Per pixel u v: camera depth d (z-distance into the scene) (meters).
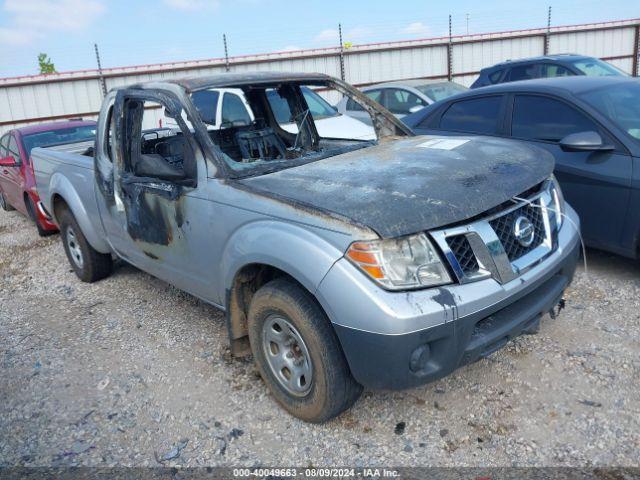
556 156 4.64
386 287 2.49
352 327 2.54
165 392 3.48
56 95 18.09
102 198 4.47
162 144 4.70
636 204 4.09
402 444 2.84
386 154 3.60
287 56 19.08
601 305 4.07
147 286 5.33
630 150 4.18
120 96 4.01
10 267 6.51
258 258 2.92
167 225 3.69
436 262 2.57
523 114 5.13
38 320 4.79
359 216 2.57
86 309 4.92
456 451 2.76
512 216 2.90
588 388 3.13
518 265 2.81
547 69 9.30
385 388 2.61
